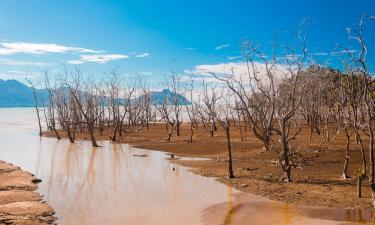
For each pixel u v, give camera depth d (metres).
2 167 41.94
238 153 49.84
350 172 35.22
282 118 33.16
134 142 70.88
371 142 23.84
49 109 111.69
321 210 24.44
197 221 23.19
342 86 37.28
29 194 29.83
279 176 34.94
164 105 97.00
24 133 97.81
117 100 104.00
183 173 38.88
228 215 24.22
